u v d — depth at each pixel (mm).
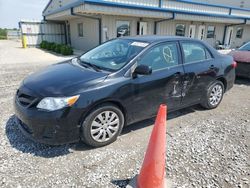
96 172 2539
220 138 3402
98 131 2984
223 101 5238
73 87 2764
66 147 3014
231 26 22844
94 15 13945
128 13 12945
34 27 20500
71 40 20141
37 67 9258
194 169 2641
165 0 14719
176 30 18344
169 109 3789
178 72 3654
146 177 2219
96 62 3553
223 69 4508
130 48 3490
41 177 2430
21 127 2998
